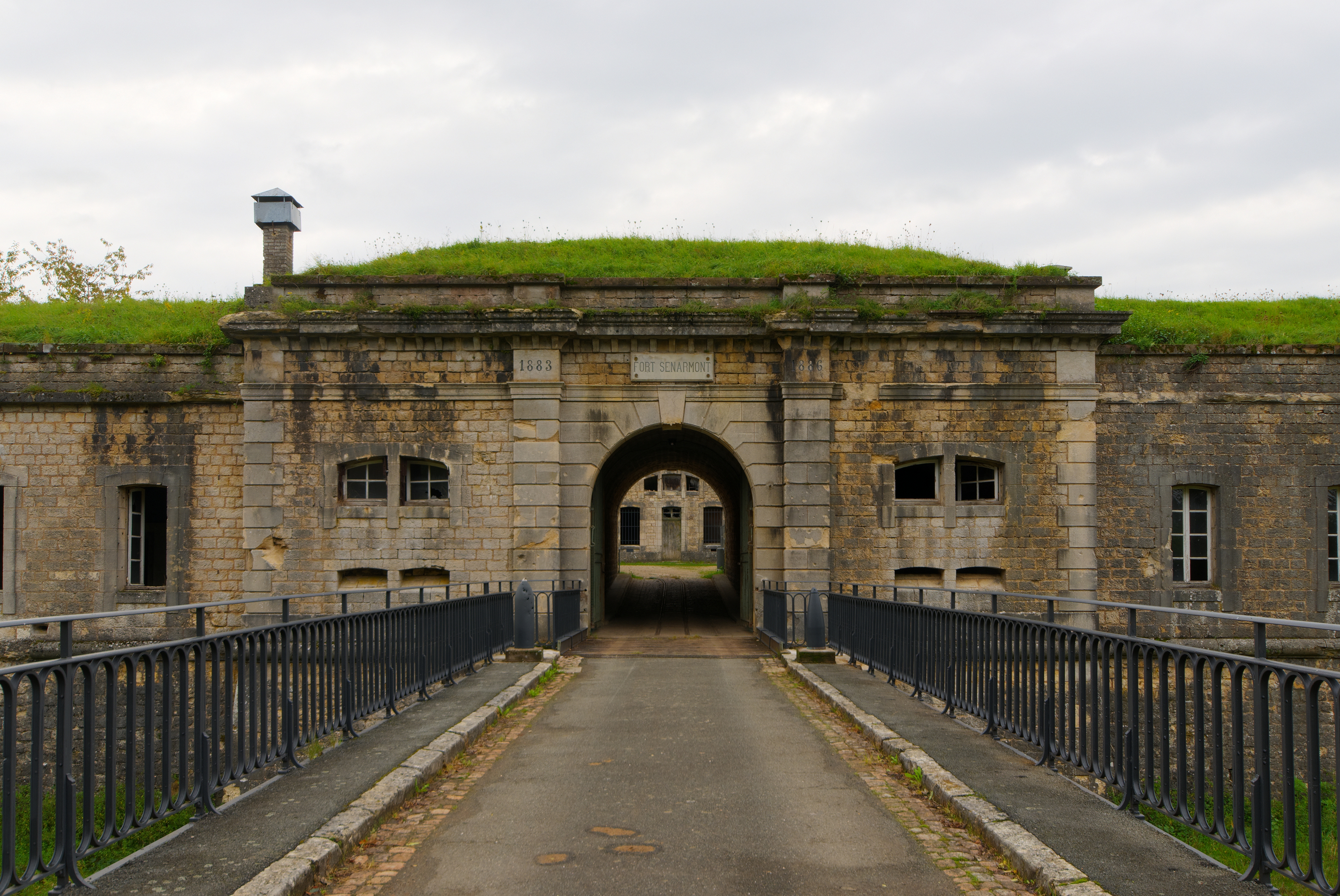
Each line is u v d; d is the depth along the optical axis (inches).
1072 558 662.5
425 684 414.6
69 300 1091.9
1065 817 227.6
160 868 191.5
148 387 686.5
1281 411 692.1
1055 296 676.1
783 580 661.3
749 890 195.6
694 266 746.2
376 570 661.9
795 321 652.1
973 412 669.3
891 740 319.0
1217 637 679.1
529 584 562.3
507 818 247.1
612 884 199.0
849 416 667.4
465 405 665.6
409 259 764.0
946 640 377.7
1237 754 195.2
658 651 623.5
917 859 214.4
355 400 664.4
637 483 1766.7
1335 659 680.4
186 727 227.5
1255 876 185.9
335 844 209.3
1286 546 686.5
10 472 681.0
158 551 719.1
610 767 304.3
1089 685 295.7
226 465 685.9
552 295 669.9
